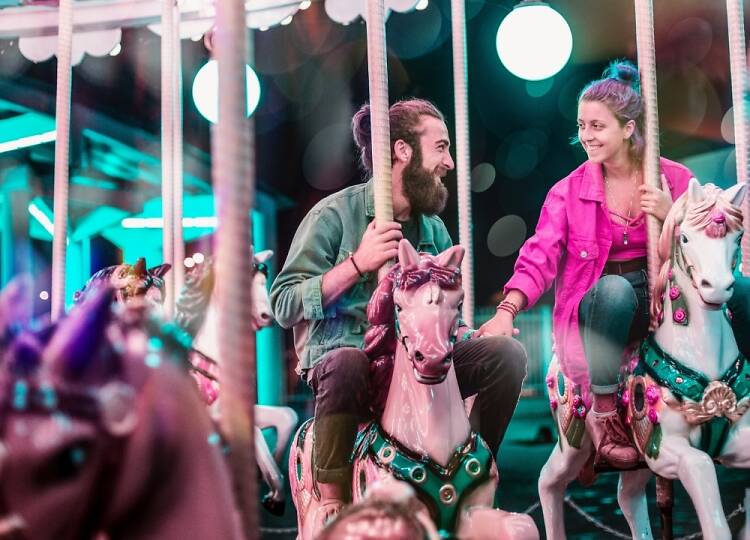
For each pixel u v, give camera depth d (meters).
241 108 1.24
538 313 16.98
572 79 10.20
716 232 2.76
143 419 0.90
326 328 2.98
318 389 2.63
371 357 2.57
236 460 1.19
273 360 12.63
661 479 3.49
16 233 8.27
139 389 0.91
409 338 2.28
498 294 13.30
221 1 1.24
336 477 2.57
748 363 2.96
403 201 2.98
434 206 2.96
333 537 1.22
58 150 3.46
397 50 10.29
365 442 2.48
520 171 11.98
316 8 9.14
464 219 3.48
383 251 2.68
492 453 2.68
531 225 12.47
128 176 8.94
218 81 1.24
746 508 3.28
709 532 2.75
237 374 1.20
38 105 7.43
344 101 11.04
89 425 0.87
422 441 2.37
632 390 3.05
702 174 9.62
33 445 0.85
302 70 10.73
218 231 1.22
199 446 0.94
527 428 11.27
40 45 4.73
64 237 3.48
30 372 0.87
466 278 3.44
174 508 0.92
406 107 2.99
